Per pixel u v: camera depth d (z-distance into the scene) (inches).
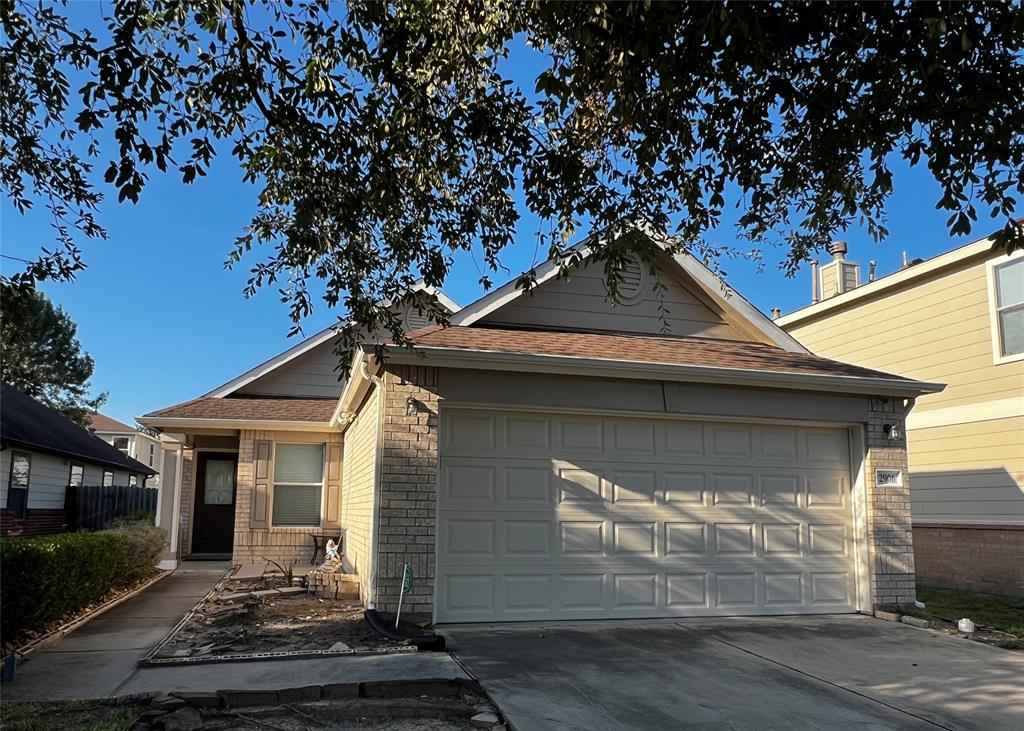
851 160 213.6
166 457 587.2
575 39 183.0
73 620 334.0
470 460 338.0
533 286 298.8
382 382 326.6
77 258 221.6
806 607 373.4
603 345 376.8
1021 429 465.7
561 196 230.7
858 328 601.9
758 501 375.2
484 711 212.8
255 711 209.9
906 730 206.4
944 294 526.6
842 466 392.8
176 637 299.6
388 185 214.8
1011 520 467.5
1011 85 171.8
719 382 361.1
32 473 669.9
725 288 418.0
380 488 319.3
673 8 171.8
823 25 181.8
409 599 314.5
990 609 406.0
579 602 341.7
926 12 168.4
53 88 212.5
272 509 559.5
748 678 252.7
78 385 1209.4
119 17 181.3
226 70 193.0
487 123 218.5
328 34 203.6
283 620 334.6
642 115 202.4
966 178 189.0
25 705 204.7
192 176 191.0
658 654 282.5
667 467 363.9
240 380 634.8
